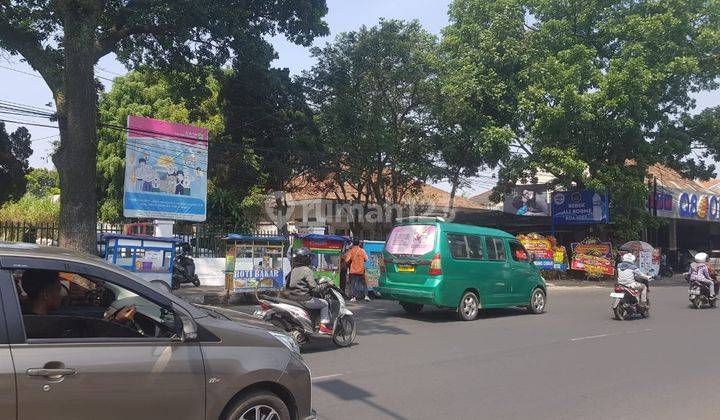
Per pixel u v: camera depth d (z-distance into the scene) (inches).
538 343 383.6
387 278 502.3
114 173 1019.3
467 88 940.0
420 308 530.0
